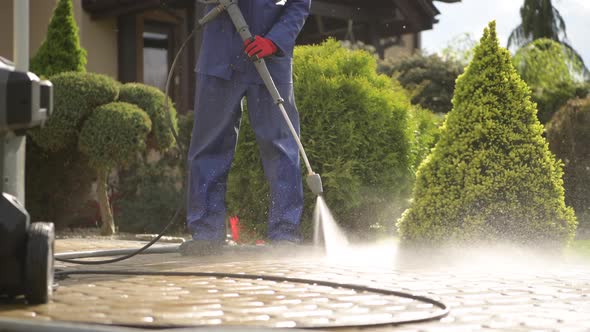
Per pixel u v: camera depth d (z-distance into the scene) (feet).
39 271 7.34
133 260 13.30
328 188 19.38
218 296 8.43
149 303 7.77
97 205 34.99
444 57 49.90
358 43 46.32
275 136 14.37
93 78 28.89
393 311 7.59
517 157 15.21
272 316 7.11
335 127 19.69
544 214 15.06
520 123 15.40
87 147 28.17
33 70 32.73
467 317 7.43
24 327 4.58
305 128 19.70
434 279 10.68
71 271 10.58
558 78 46.68
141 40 48.24
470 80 15.81
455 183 15.40
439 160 15.69
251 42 13.55
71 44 32.78
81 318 6.71
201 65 14.34
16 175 7.52
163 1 42.65
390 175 20.03
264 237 19.54
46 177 30.40
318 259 13.48
